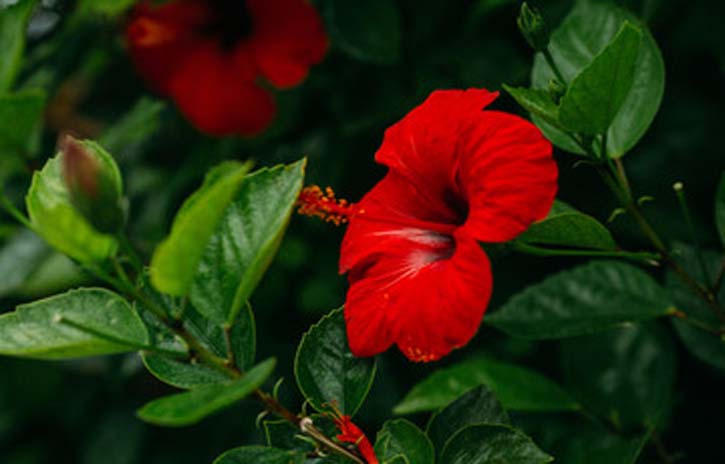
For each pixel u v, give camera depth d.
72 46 1.01
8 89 0.88
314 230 1.03
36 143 0.95
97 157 0.69
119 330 0.70
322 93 1.00
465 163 0.75
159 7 0.95
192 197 0.69
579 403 0.87
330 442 0.71
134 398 1.11
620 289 0.84
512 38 0.95
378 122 0.97
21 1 0.87
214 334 0.73
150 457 1.08
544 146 0.73
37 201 0.70
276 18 0.93
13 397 1.18
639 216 0.78
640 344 0.87
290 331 1.10
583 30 0.81
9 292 0.98
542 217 0.72
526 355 1.01
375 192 0.78
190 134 1.06
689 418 0.92
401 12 0.97
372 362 0.74
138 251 1.02
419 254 0.76
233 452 0.71
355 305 0.75
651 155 0.98
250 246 0.70
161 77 0.97
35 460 1.15
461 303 0.72
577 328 0.84
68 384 1.16
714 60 0.97
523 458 0.72
